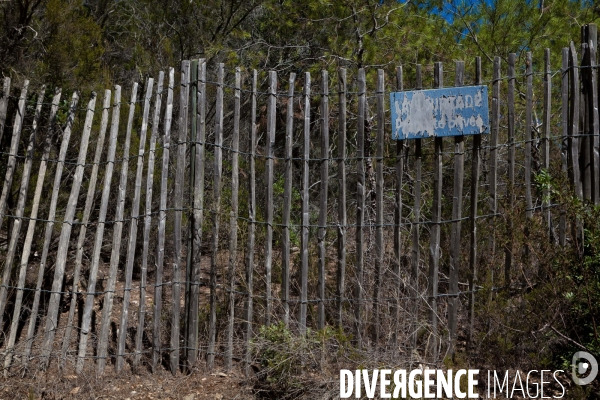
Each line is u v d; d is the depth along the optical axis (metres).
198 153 4.35
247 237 4.41
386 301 4.19
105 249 6.39
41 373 4.25
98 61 5.63
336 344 4.07
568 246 3.96
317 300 4.30
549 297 3.84
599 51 4.25
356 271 4.31
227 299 4.61
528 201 4.09
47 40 5.19
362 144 4.33
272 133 4.39
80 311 5.20
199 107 4.36
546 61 4.12
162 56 7.87
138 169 4.41
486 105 4.14
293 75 4.41
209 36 8.41
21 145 5.16
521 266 4.05
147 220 4.36
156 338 4.33
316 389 3.80
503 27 6.66
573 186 4.02
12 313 4.89
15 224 4.42
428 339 4.05
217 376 4.25
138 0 8.84
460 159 4.23
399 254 4.28
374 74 6.24
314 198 7.92
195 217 4.34
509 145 4.16
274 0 7.86
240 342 4.40
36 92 4.95
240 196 5.82
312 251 5.50
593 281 3.74
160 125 6.49
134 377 4.28
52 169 5.26
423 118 4.22
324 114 4.34
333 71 6.71
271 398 3.95
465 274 4.46
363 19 6.71
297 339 4.01
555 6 6.62
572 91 4.06
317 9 6.98
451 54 6.57
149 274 6.33
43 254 4.38
